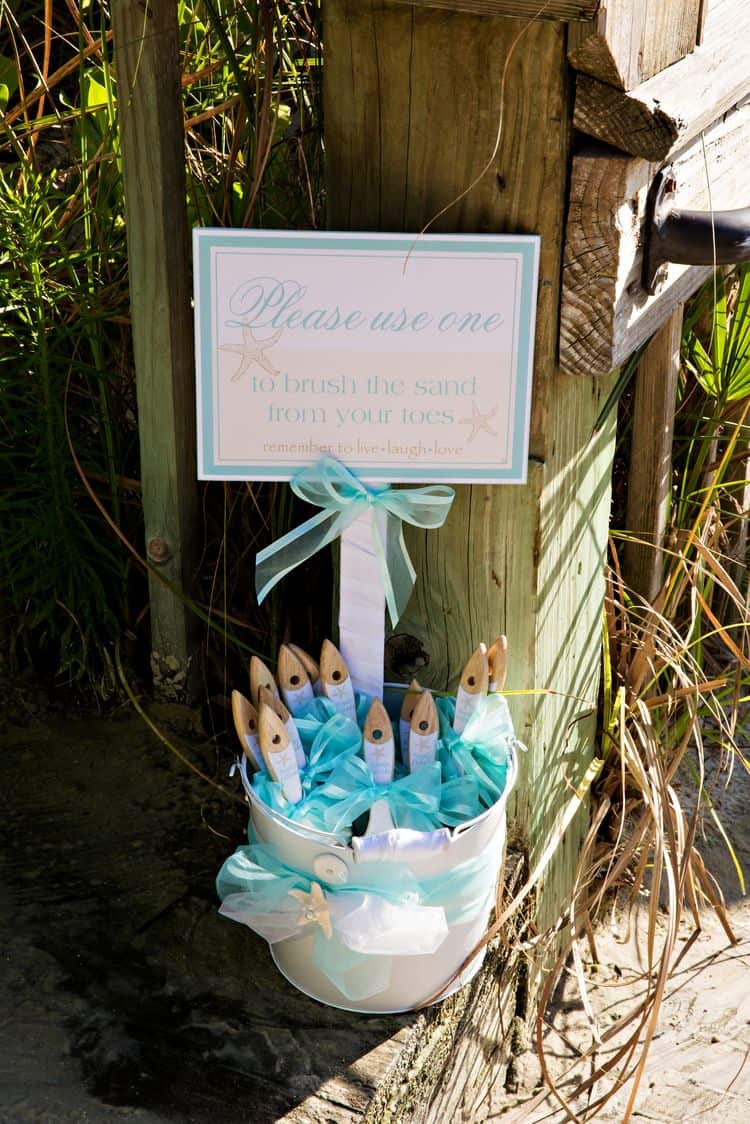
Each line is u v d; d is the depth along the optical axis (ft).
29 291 6.46
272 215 6.62
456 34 4.61
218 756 6.89
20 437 6.93
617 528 8.10
